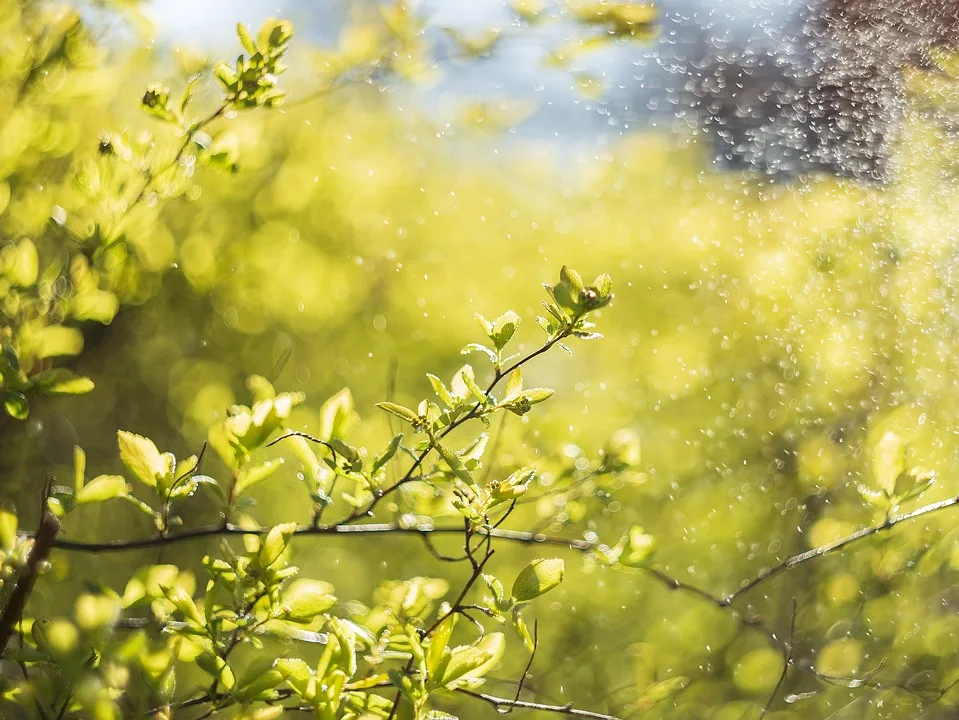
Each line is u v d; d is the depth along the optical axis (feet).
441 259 9.71
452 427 4.33
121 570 7.02
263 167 7.39
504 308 9.95
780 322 7.84
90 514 7.14
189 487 4.37
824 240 7.55
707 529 7.34
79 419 7.84
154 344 8.23
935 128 6.97
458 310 9.71
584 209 9.89
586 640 6.96
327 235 8.87
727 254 8.63
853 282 7.35
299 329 8.84
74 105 5.16
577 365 9.29
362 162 8.66
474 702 6.24
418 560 7.50
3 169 4.91
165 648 4.27
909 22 6.98
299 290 8.34
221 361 8.65
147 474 4.35
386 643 4.34
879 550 5.24
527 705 4.42
